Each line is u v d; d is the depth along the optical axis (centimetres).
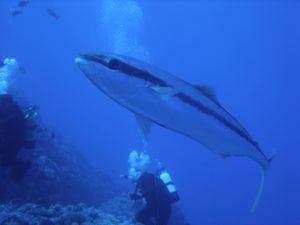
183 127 292
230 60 9875
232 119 321
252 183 6075
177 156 6094
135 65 270
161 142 6153
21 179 830
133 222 823
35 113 837
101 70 264
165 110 280
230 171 6053
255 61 9781
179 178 5803
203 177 5941
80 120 7006
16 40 9781
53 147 1501
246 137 337
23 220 602
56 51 9800
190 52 9844
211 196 5484
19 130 794
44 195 971
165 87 275
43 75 9325
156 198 762
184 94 288
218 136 314
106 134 6575
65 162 1509
